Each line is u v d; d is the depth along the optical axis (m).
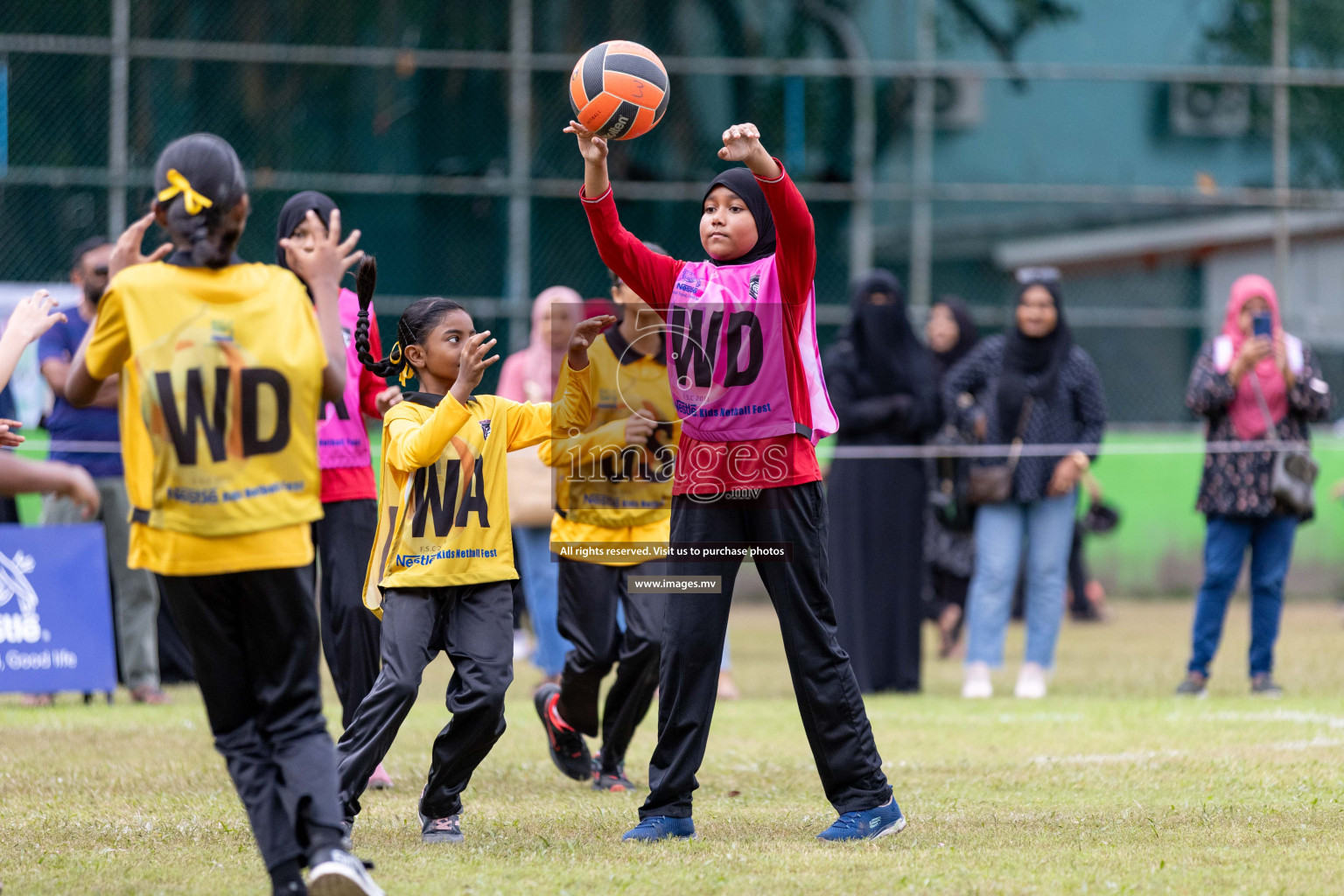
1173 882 8.18
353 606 11.73
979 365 19.72
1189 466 33.06
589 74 10.74
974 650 19.16
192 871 8.70
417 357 10.19
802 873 8.49
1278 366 18.38
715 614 9.70
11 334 8.77
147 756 13.37
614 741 12.34
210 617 7.67
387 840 9.81
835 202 32.25
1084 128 32.66
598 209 9.85
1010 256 32.44
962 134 32.50
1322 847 9.27
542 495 16.94
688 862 8.84
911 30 32.41
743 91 31.95
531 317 31.50
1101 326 32.69
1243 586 33.91
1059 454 18.73
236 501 7.48
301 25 31.16
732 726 15.87
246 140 30.77
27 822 10.30
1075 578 28.84
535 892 8.03
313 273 7.93
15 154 29.84
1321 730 14.98
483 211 31.45
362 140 31.28
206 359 7.51
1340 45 32.62
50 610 17.44
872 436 19.55
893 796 10.49
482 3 31.53
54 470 6.95
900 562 19.44
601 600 12.17
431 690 19.53
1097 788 11.65
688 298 9.72
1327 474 32.91
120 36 30.25
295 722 7.76
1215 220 32.47
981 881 8.22
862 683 19.27
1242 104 32.47
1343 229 32.38
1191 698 18.16
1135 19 32.75
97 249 18.06
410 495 9.68
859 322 19.91
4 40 29.81
